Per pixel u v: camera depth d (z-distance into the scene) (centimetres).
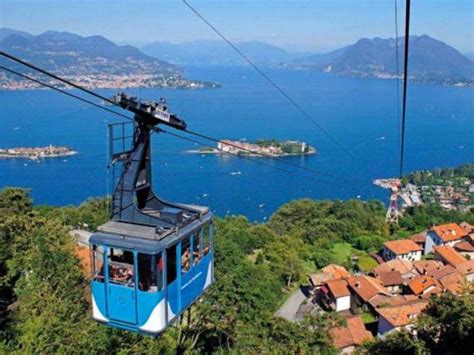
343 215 9275
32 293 2723
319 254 7375
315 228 8550
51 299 2614
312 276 6219
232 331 3447
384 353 2620
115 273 1192
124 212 1242
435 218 9862
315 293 6119
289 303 5966
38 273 2988
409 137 19175
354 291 5775
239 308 3522
